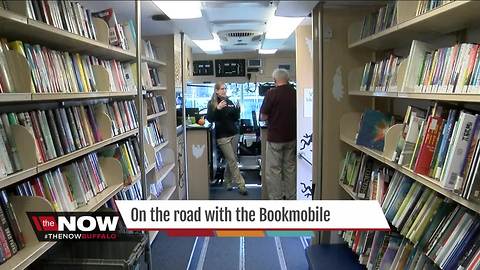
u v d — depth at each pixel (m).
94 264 1.89
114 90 2.67
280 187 4.32
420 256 1.74
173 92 4.28
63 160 1.81
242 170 6.23
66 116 2.00
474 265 1.29
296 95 4.00
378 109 2.97
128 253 2.23
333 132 3.05
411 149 1.79
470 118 1.32
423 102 2.35
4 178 1.33
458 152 1.34
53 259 1.90
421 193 1.76
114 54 2.83
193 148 4.79
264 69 7.28
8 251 1.42
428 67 1.75
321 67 2.91
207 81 7.30
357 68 2.93
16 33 1.72
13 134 1.49
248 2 2.94
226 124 4.94
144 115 3.35
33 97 1.51
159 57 4.23
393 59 2.16
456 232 1.43
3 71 1.44
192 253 3.32
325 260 2.69
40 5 1.73
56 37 1.87
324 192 3.10
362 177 2.56
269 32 4.21
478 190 1.22
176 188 4.36
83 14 2.25
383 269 2.10
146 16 3.27
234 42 5.30
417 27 1.86
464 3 1.33
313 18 2.93
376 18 2.51
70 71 2.08
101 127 2.44
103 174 2.49
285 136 4.20
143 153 2.87
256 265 3.08
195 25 3.68
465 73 1.41
